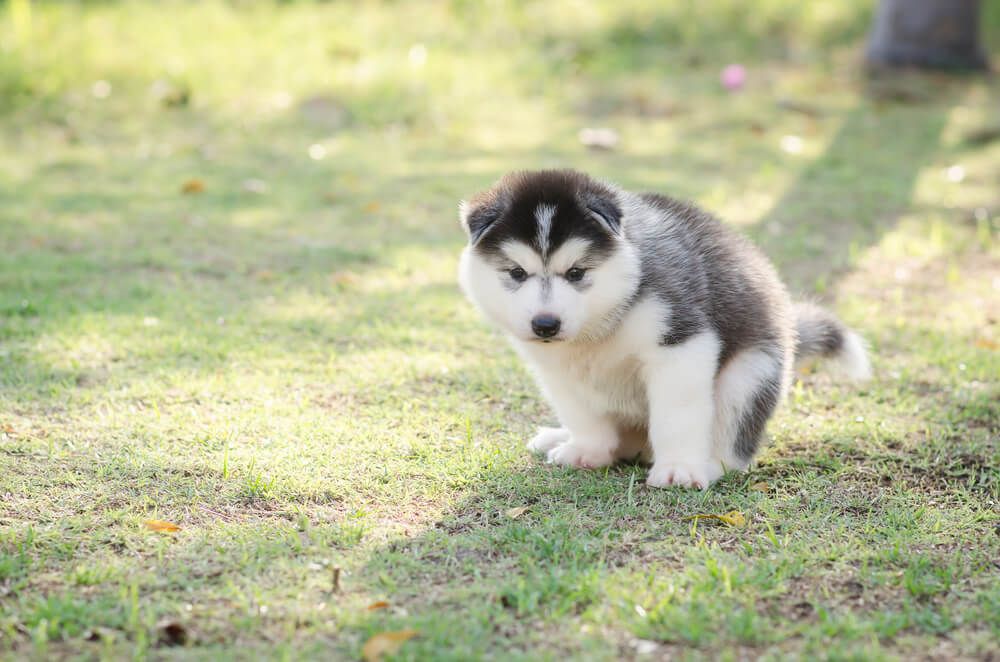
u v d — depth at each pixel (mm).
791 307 8195
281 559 6102
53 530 6375
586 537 6457
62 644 5250
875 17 23312
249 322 10281
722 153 17250
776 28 24953
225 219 13727
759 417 7559
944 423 8305
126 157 16547
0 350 9352
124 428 7934
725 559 6137
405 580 5930
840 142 17891
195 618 5496
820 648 5254
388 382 9008
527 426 8375
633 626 5391
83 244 12523
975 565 6129
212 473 7258
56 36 21234
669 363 7156
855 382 9172
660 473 7270
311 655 5184
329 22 23438
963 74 22516
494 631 5406
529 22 23891
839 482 7379
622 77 21578
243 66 20719
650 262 7180
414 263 12242
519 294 7086
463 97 19875
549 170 7695
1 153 16500
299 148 17312
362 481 7211
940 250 12711
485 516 6781
